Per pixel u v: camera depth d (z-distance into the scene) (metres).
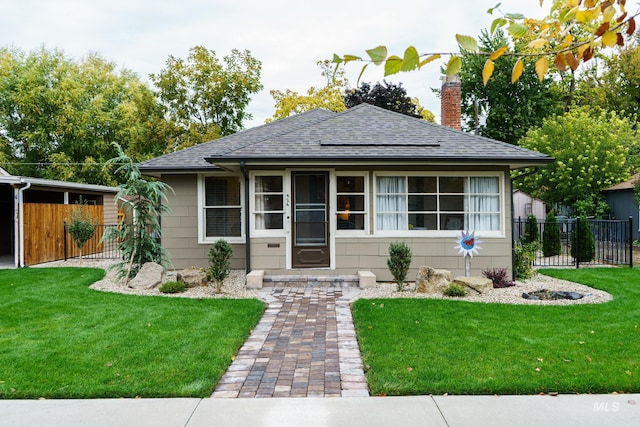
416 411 3.58
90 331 5.71
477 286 8.17
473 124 28.97
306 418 3.47
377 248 9.62
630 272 10.62
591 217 18.28
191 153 12.22
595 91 27.59
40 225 13.00
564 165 17.52
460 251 9.14
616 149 17.97
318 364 4.67
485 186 9.77
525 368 4.36
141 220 9.41
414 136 10.18
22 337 5.46
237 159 8.98
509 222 9.69
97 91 31.48
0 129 27.98
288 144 9.66
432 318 6.29
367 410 3.60
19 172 27.50
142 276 8.91
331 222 9.57
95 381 4.12
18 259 12.20
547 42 2.00
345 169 9.62
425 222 9.72
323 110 14.74
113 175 29.22
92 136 28.53
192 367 4.46
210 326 5.95
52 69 29.12
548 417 3.47
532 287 8.74
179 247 11.66
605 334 5.48
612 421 3.40
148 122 24.53
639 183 15.81
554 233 13.66
